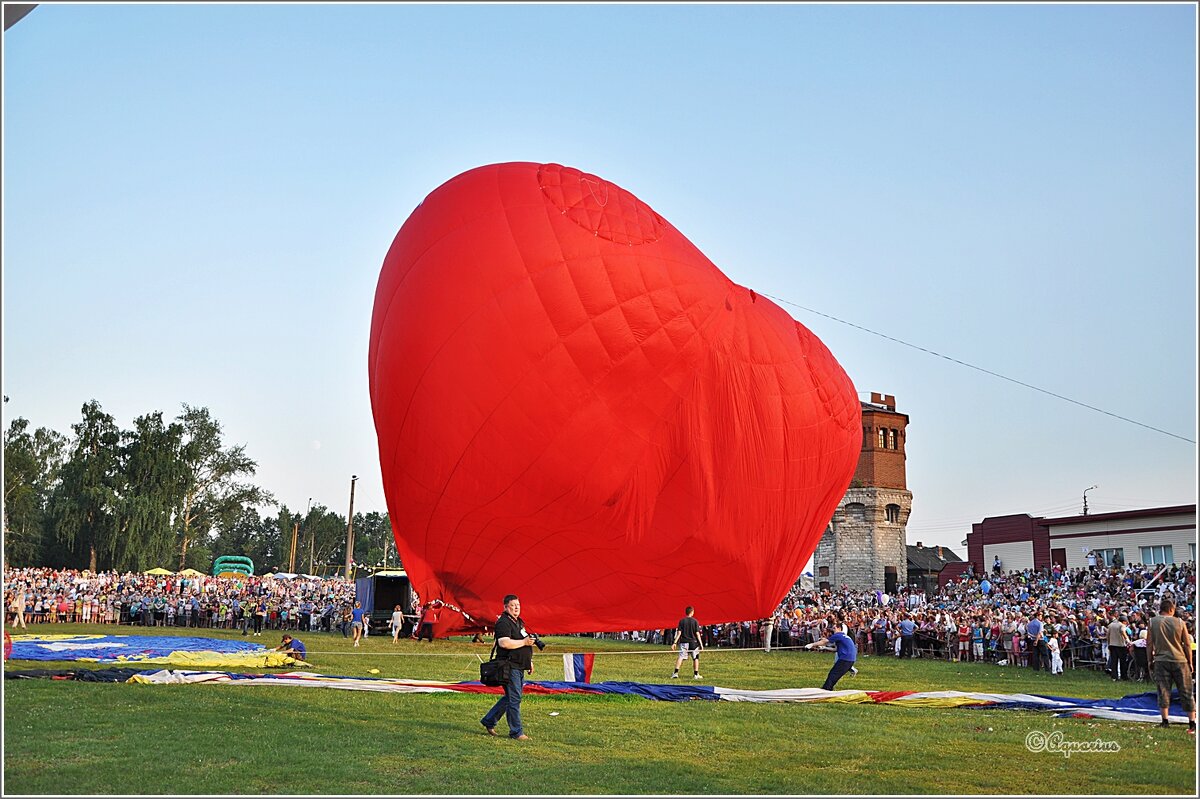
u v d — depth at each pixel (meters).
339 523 162.25
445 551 22.80
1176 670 12.84
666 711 13.91
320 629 44.28
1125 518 47.62
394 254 22.20
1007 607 31.62
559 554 22.50
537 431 20.80
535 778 8.91
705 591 23.70
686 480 22.05
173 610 44.06
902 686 19.84
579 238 21.09
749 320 23.38
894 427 61.44
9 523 77.38
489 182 22.08
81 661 19.41
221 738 10.42
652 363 21.22
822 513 25.33
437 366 20.78
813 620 34.88
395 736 10.96
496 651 11.35
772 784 8.94
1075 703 14.93
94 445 76.88
